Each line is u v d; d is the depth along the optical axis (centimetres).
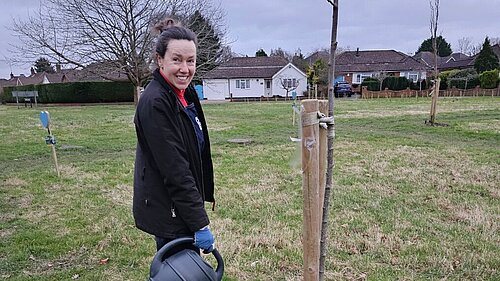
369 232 361
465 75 3391
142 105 170
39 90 3066
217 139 1014
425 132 1066
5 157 805
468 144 868
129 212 430
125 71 2133
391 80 3525
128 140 1024
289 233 361
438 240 342
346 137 996
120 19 2014
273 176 588
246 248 331
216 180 567
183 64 176
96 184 559
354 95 3581
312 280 200
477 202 446
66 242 350
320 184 194
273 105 2519
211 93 4050
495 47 4938
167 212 178
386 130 1131
